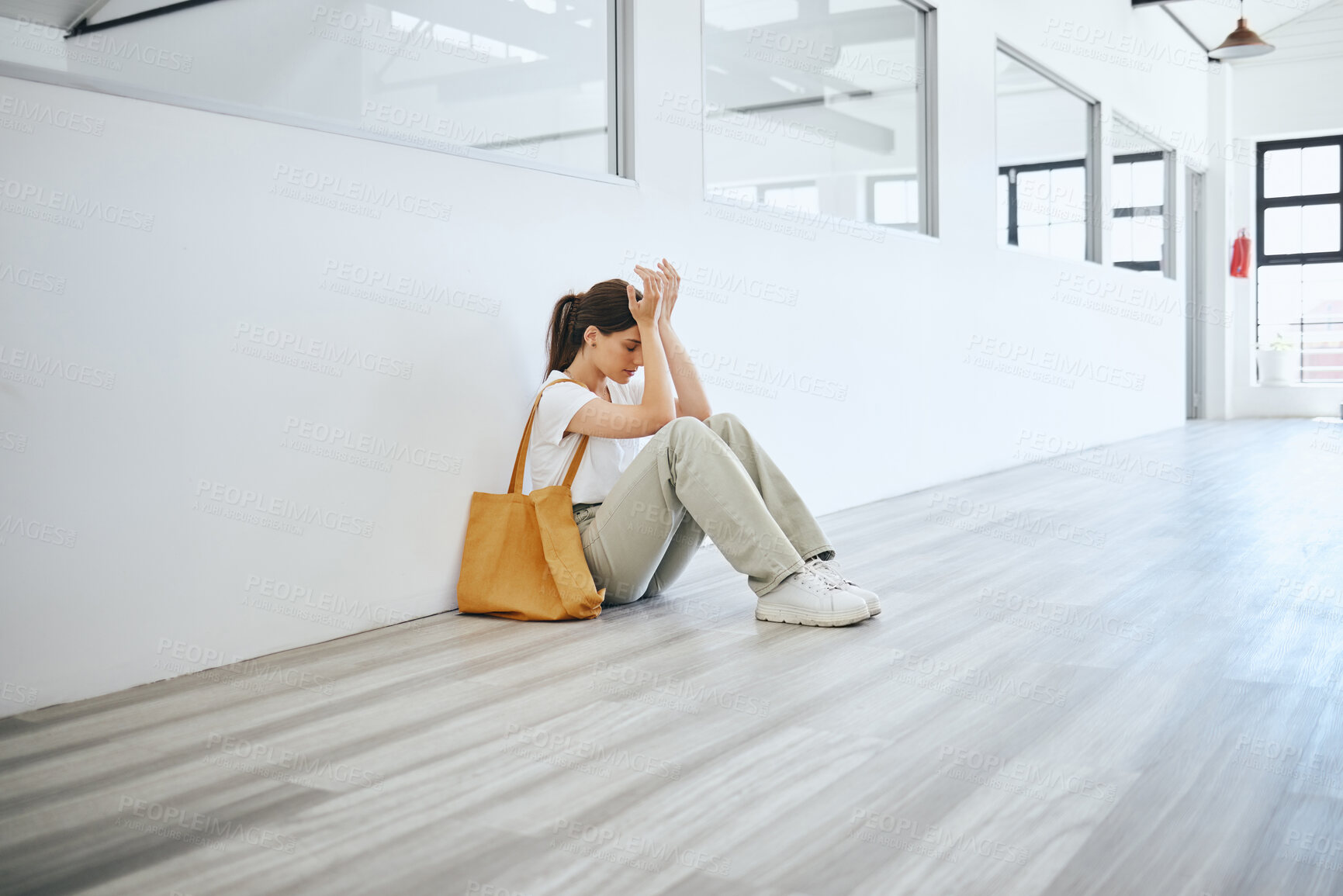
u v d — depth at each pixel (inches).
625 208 122.5
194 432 80.8
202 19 81.8
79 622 74.5
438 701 72.8
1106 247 283.9
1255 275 394.9
